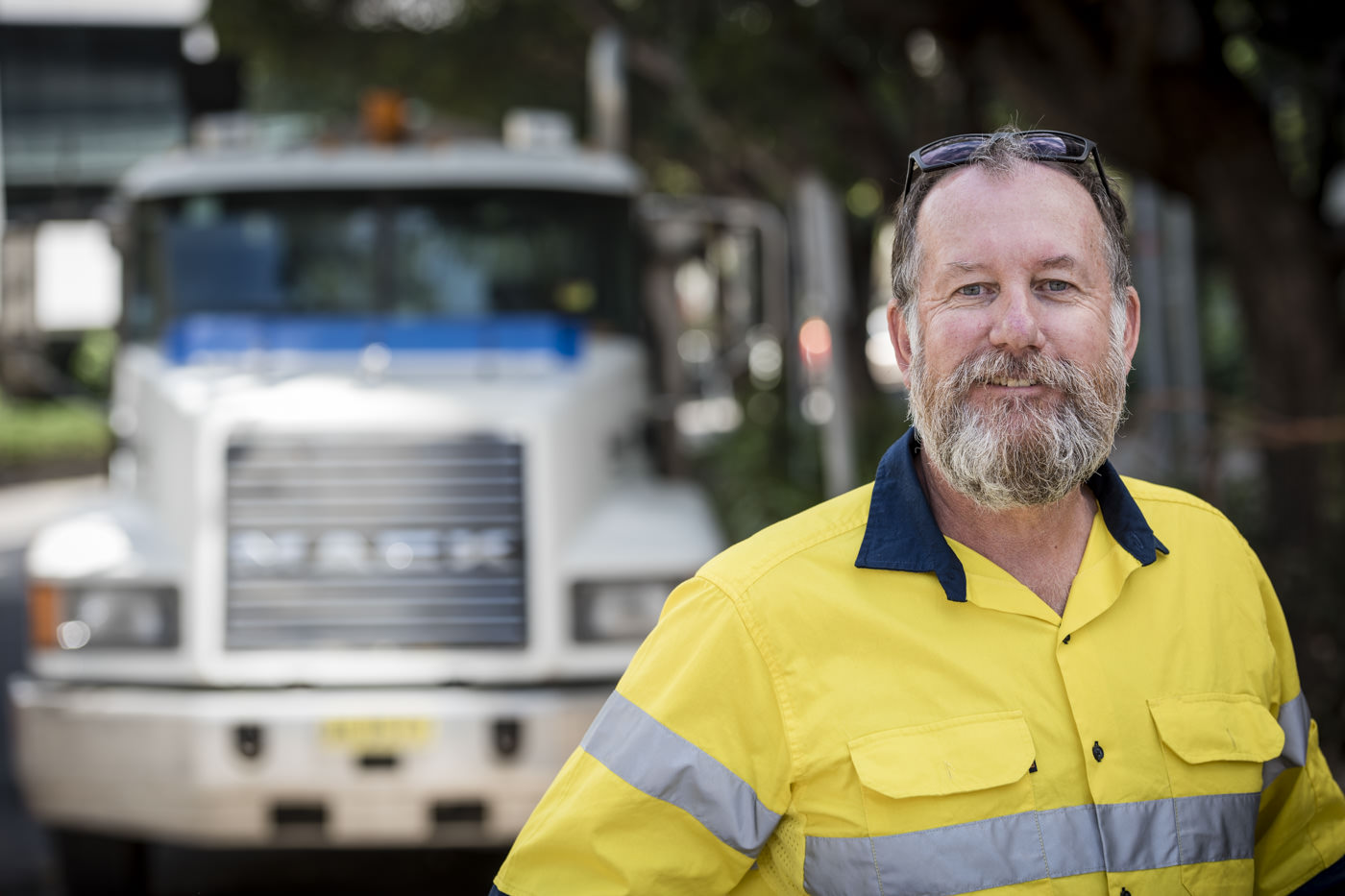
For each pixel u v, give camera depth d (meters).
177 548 4.79
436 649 4.76
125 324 6.16
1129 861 1.72
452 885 5.44
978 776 1.71
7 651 9.91
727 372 6.76
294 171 6.04
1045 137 1.84
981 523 1.84
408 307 6.02
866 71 11.17
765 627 1.79
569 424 4.96
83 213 6.22
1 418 24.88
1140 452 7.95
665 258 6.57
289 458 4.80
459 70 14.77
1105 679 1.78
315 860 5.79
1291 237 7.59
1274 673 1.94
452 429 4.82
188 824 4.57
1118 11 7.40
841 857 1.74
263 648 4.73
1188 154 7.69
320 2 13.88
